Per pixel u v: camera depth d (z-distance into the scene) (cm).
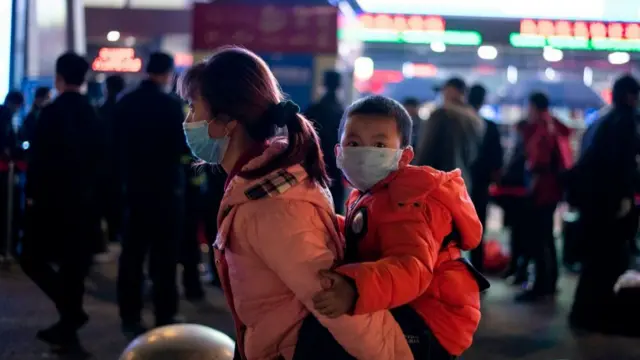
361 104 194
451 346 186
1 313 542
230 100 183
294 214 175
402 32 1008
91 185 475
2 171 728
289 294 182
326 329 181
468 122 586
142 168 489
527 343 502
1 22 814
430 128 588
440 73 1590
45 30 955
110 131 516
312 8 773
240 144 190
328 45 776
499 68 1304
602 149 508
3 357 440
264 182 178
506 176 721
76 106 464
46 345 465
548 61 1252
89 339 481
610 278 527
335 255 183
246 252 181
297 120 185
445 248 191
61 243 461
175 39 1351
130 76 1060
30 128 741
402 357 182
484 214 652
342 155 193
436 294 186
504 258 755
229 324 527
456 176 194
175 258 506
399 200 181
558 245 950
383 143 188
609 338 518
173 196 498
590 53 1079
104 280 670
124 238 508
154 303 508
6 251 734
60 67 468
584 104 1320
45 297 596
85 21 1307
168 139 488
